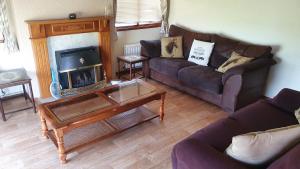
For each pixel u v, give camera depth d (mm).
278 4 3408
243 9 3816
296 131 1498
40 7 3344
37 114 3160
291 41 3404
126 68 4707
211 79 3334
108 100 2676
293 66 3463
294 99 2398
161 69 4066
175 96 3814
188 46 4316
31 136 2705
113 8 4137
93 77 3953
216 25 4258
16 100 3539
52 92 3650
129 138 2709
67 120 2250
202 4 4367
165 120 3100
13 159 2348
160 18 5012
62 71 3551
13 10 3184
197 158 1501
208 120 3119
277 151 1454
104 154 2445
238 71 3018
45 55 3467
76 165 2287
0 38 3297
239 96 3148
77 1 3666
